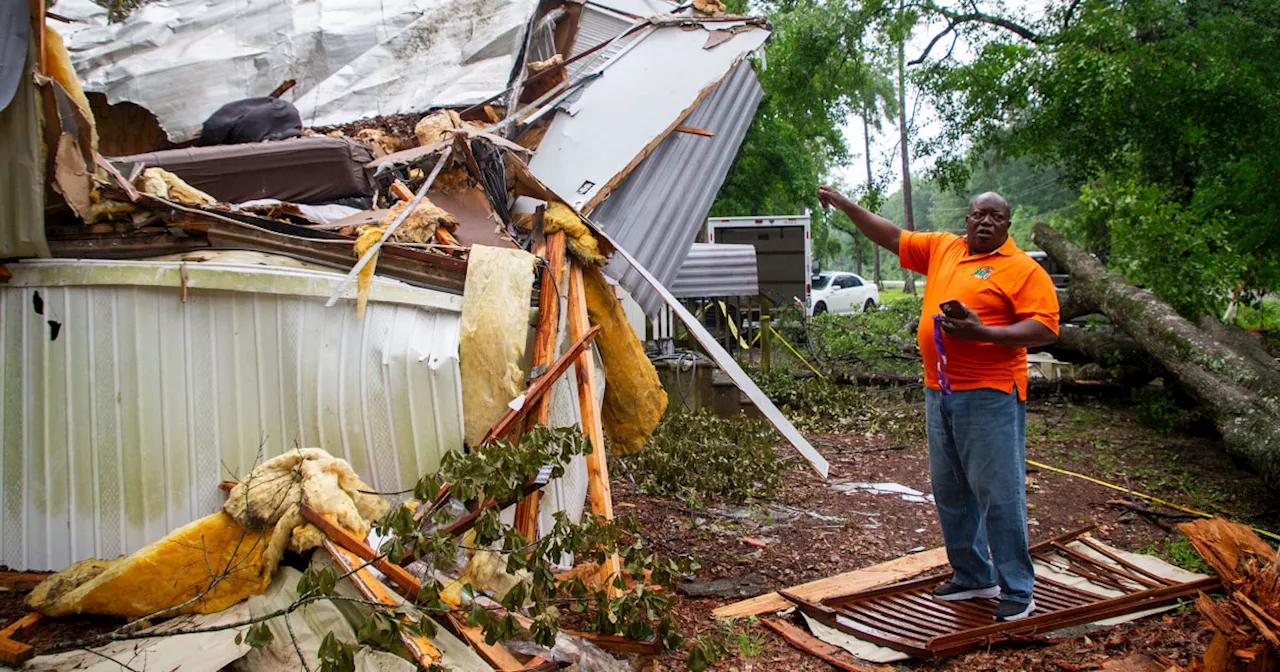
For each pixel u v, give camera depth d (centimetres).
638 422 511
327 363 389
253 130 573
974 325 393
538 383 384
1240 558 354
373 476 392
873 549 546
